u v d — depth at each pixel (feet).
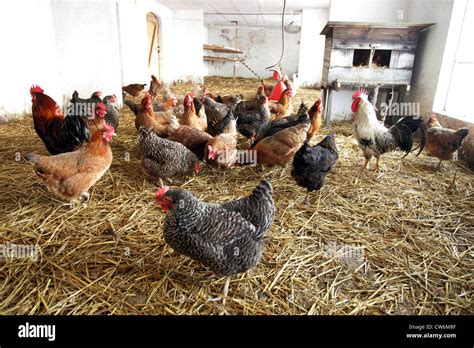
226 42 80.23
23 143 19.07
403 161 18.54
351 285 9.02
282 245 10.55
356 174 16.53
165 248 10.06
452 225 12.05
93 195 13.14
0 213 11.52
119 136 21.67
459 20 20.31
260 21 67.31
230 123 17.22
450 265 9.92
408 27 22.35
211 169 16.08
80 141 14.75
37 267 9.02
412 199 13.92
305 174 12.23
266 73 81.66
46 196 12.82
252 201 8.29
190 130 16.22
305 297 8.54
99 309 7.89
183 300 8.21
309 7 48.19
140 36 42.22
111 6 30.17
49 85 28.55
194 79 58.75
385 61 26.50
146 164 13.35
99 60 31.27
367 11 28.12
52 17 29.09
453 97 21.81
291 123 17.26
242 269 7.86
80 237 10.43
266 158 15.02
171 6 51.37
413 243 10.92
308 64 51.57
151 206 12.49
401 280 9.25
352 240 10.95
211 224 7.47
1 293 8.13
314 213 12.53
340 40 23.24
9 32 23.67
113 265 9.28
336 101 29.04
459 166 17.90
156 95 37.93
